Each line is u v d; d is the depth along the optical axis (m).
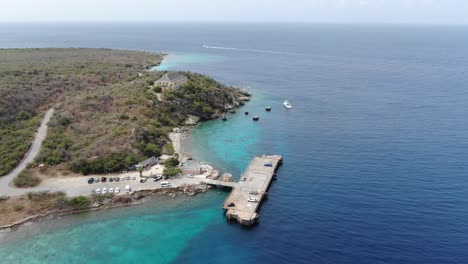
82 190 102.00
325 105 197.25
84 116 145.88
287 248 80.94
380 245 80.19
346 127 158.62
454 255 76.44
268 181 108.75
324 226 87.94
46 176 107.81
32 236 85.25
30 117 144.25
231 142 144.12
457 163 118.06
